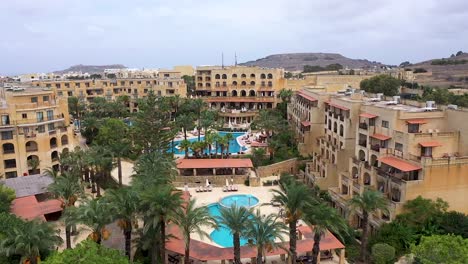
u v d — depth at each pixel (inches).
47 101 3353.8
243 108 5935.0
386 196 2102.6
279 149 3661.4
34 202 2332.7
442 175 1973.4
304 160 3380.9
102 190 2920.8
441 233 1843.0
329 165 2687.0
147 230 1578.5
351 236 2042.3
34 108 3142.2
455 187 1998.0
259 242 1545.3
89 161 2655.0
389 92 4953.3
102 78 6737.2
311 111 3508.9
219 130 5187.0
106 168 2753.4
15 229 1494.8
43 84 5861.2
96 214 1612.9
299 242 1878.7
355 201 1812.3
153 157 2657.5
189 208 1665.8
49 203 2315.5
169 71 7317.9
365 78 5777.6
